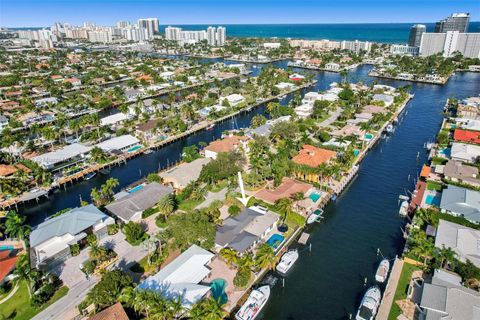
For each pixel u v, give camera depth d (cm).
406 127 18300
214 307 6031
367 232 9612
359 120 18075
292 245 9106
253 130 16562
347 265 8381
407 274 7712
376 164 13912
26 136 16562
